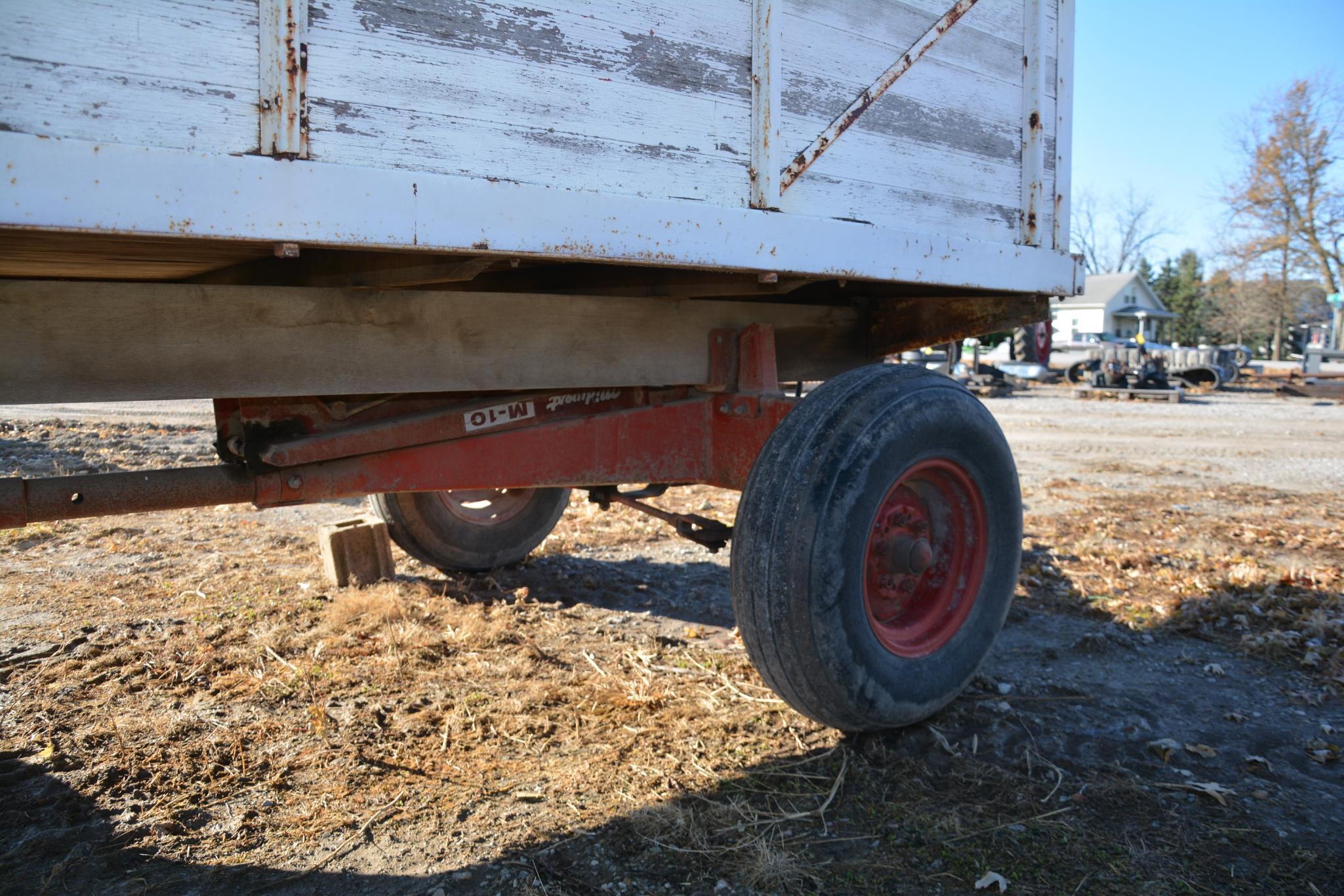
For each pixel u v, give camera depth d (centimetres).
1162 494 829
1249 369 2920
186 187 167
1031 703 344
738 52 252
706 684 356
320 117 184
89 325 208
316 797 270
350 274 246
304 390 239
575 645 398
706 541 372
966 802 273
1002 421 1527
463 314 268
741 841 249
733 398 338
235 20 175
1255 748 313
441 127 199
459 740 305
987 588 325
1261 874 239
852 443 271
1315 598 465
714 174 248
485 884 229
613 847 246
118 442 920
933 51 304
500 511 513
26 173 153
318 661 369
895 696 287
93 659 366
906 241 290
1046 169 352
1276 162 4422
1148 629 435
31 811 259
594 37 223
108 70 163
